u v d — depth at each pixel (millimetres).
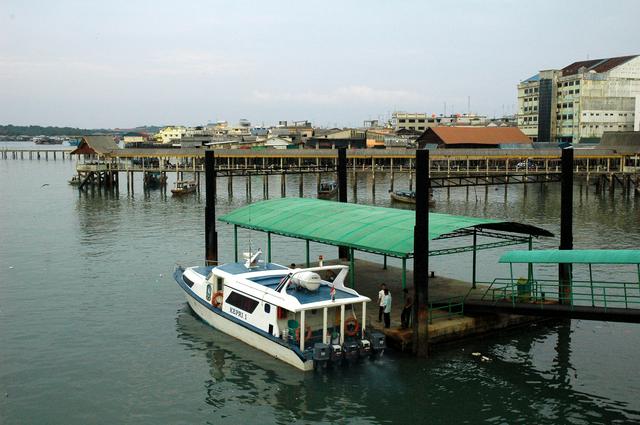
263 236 58781
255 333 27375
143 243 54531
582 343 28609
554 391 23766
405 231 28922
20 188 110438
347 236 29781
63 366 26141
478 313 28750
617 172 99312
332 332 25609
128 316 32812
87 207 82062
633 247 54062
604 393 23656
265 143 169875
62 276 41781
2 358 26953
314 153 114250
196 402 22953
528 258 26453
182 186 102438
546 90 157875
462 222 29688
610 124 150375
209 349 27969
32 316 32812
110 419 21688
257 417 21891
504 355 27000
